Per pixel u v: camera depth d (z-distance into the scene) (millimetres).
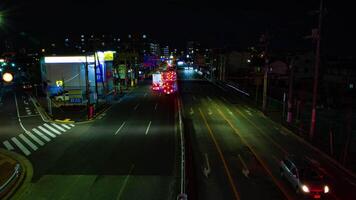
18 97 56625
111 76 62219
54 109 43531
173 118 36906
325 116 35969
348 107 41219
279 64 75688
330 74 63625
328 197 16641
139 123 34281
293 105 40438
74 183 18469
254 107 44938
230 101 50906
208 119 36375
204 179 18906
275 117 37375
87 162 22000
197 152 23984
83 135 29438
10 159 22875
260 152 24094
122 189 17562
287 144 26297
